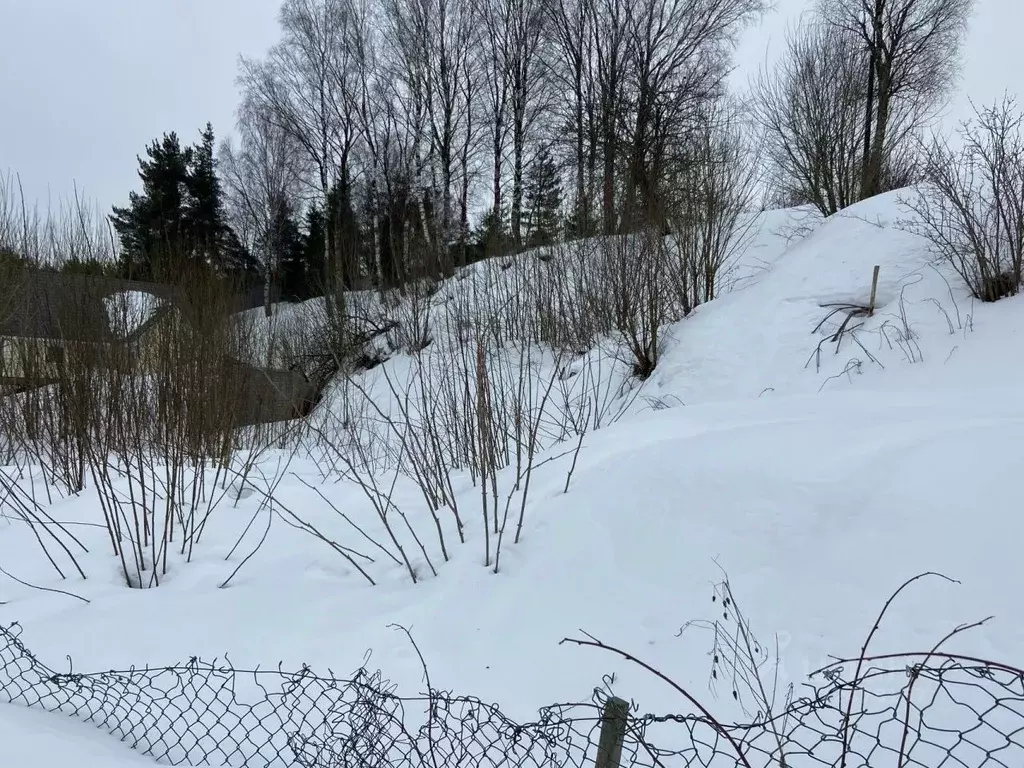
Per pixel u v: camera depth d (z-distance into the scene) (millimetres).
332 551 3057
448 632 2260
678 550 2428
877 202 9125
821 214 12516
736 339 8008
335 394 7859
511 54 19781
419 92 19484
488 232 11742
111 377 4004
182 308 4586
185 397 3994
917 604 1994
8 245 5648
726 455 2779
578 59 17406
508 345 7320
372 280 13102
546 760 1560
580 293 9211
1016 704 1670
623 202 10320
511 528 2900
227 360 4852
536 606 2340
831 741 1700
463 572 2617
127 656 2240
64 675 1961
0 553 3143
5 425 5082
